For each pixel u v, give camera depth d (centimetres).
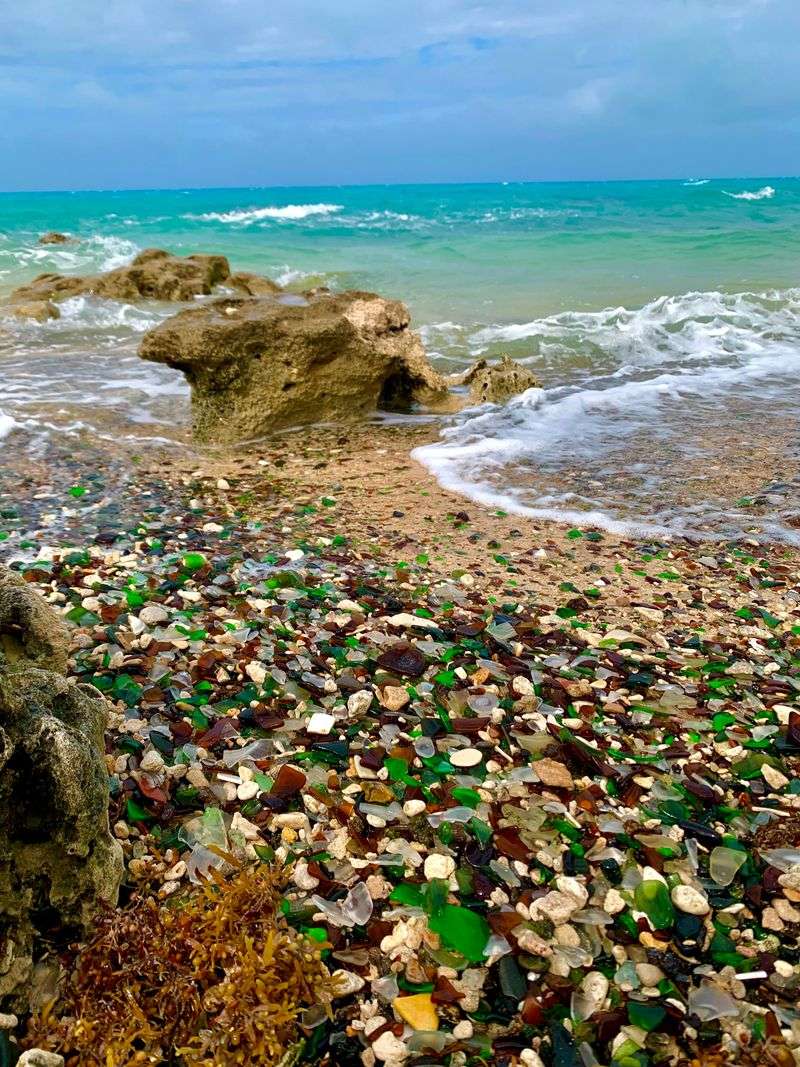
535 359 278
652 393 228
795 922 62
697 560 128
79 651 91
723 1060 52
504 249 615
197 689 86
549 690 90
